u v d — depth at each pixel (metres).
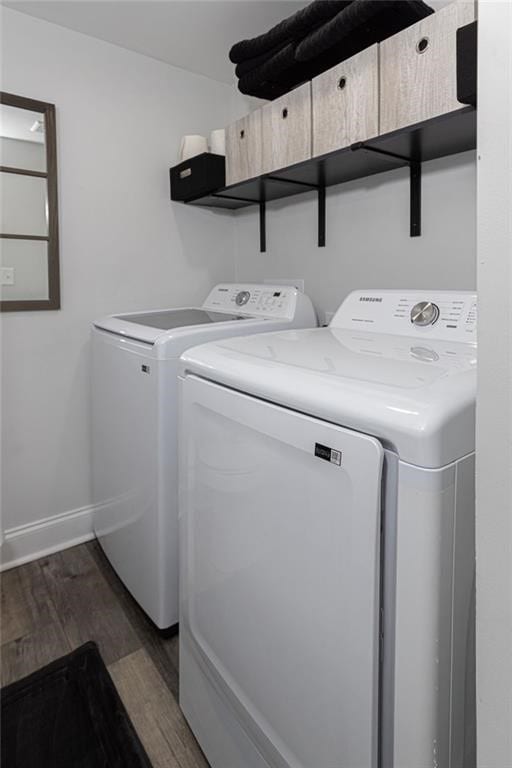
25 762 1.20
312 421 0.77
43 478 2.07
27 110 1.87
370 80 1.36
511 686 0.55
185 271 2.38
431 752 0.68
